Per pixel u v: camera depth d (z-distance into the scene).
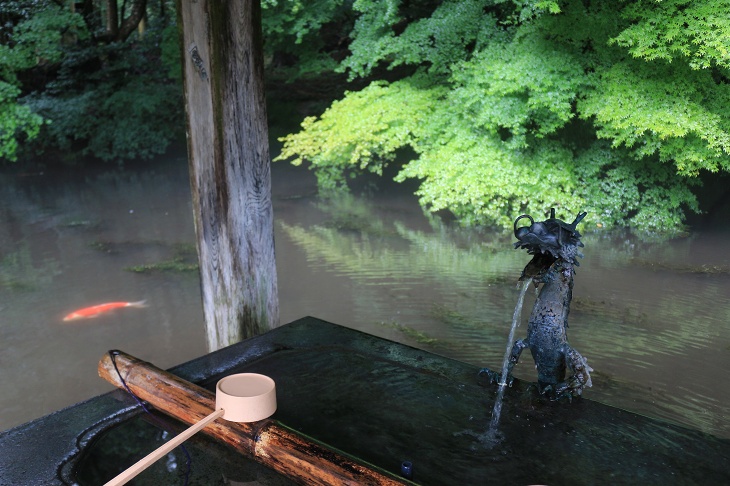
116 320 7.24
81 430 2.61
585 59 10.00
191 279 8.55
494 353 6.07
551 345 2.79
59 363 6.25
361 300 7.58
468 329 6.66
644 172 10.73
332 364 3.26
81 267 9.16
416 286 8.05
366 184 14.28
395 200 12.90
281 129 18.64
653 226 10.55
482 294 7.74
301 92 20.27
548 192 10.57
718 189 12.70
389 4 11.59
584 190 10.89
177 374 3.15
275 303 4.29
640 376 5.60
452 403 2.84
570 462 2.39
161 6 21.94
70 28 17.86
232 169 3.82
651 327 6.66
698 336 6.43
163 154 18.20
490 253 9.45
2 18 16.20
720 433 4.66
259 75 3.86
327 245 9.98
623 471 2.32
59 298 7.96
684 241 9.92
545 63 9.80
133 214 12.27
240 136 3.82
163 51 16.55
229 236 3.90
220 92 3.66
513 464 2.38
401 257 9.31
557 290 2.80
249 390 2.42
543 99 9.65
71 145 18.30
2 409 5.43
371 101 12.71
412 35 12.01
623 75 9.60
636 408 5.05
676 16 8.97
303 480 2.20
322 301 7.57
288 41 16.70
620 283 8.05
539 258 2.81
